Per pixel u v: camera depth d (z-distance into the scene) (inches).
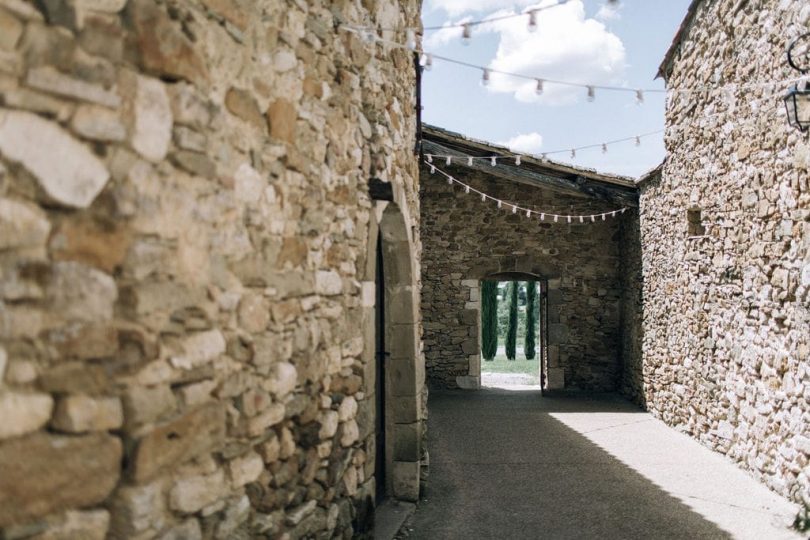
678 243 284.4
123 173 58.7
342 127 117.6
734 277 225.0
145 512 60.0
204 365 70.7
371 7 139.7
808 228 169.9
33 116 50.4
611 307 394.6
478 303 397.7
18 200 49.2
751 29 204.8
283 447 91.0
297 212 97.0
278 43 90.6
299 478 96.3
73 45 53.8
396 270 180.2
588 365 395.9
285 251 92.2
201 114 70.4
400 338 180.5
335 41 114.2
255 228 83.2
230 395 76.4
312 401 101.5
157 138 63.0
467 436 273.0
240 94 79.4
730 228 227.0
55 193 52.0
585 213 394.3
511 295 897.5
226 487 75.5
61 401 52.6
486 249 397.4
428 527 160.9
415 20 197.6
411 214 189.6
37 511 50.6
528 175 353.1
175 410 65.6
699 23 255.0
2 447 47.9
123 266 58.6
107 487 56.6
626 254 378.9
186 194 67.7
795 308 179.0
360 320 126.7
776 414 191.8
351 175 123.0
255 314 82.7
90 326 55.1
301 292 97.7
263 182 85.5
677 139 284.0
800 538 155.6
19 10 49.2
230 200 76.6
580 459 233.1
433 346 400.2
